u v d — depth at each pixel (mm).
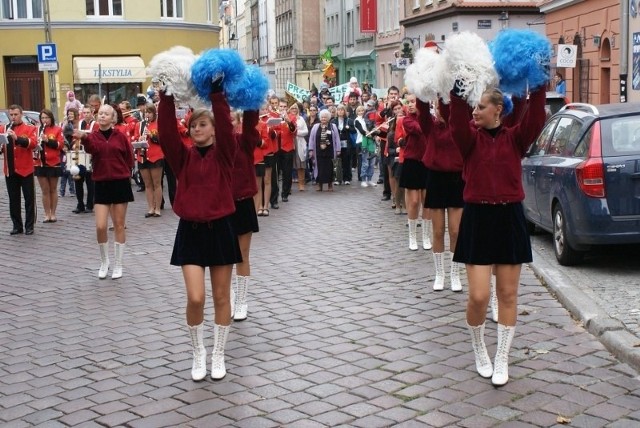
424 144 10836
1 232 14516
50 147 15266
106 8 36938
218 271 6375
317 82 66500
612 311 7695
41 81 36875
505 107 6258
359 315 8156
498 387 6066
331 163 19844
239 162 7871
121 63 36500
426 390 6070
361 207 16656
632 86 22109
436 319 7938
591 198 9266
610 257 10359
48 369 6816
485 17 37594
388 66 50625
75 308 8820
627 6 20734
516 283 6125
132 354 7141
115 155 10094
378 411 5711
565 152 10164
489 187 6035
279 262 10961
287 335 7555
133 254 11938
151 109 15859
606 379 6160
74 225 15180
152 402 6000
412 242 11484
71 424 5645
